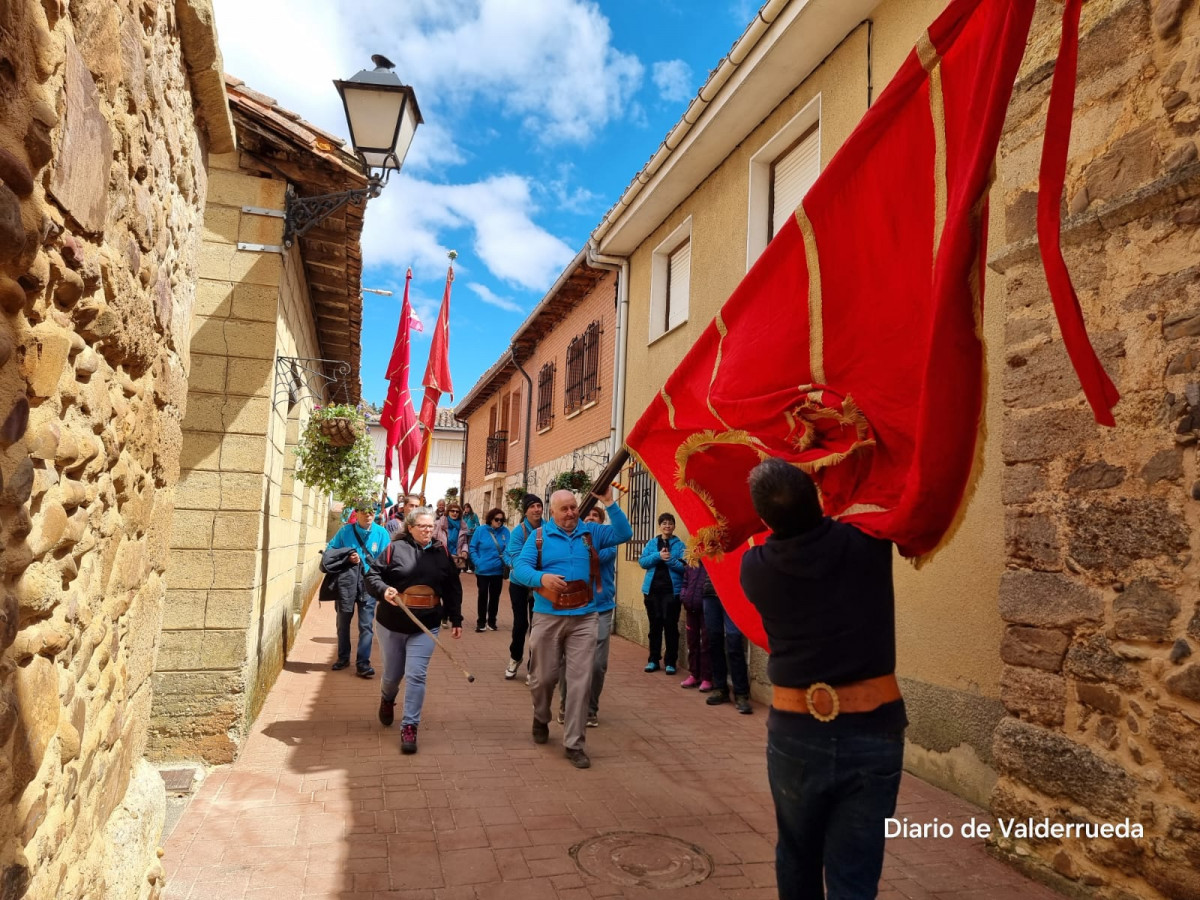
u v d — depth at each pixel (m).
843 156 2.87
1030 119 4.24
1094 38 3.91
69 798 2.11
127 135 2.29
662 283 11.58
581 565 5.72
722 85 8.27
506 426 23.06
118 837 2.65
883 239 2.78
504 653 9.97
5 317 1.50
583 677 5.46
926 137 2.68
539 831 4.21
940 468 2.27
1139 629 3.44
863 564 2.39
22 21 1.47
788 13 7.07
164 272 2.98
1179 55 3.50
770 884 3.66
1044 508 3.97
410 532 6.03
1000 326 4.92
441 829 4.20
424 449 11.41
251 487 5.39
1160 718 3.32
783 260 3.10
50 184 1.67
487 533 11.96
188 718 5.12
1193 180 3.33
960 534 5.10
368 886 3.54
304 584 12.30
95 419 2.16
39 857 1.83
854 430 2.81
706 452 3.40
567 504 5.76
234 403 5.43
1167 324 3.45
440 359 11.43
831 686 2.36
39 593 1.72
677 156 9.60
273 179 5.66
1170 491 3.37
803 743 2.37
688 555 3.34
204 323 5.45
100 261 2.06
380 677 8.14
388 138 5.65
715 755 5.75
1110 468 3.64
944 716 5.12
